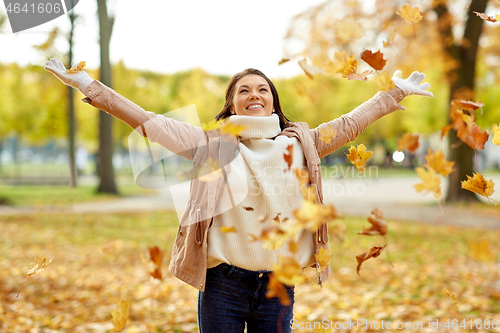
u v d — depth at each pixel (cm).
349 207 1284
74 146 1641
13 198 1467
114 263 613
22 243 763
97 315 385
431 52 1164
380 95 202
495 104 1480
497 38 1327
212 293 174
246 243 170
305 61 146
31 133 2267
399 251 672
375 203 1399
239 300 174
